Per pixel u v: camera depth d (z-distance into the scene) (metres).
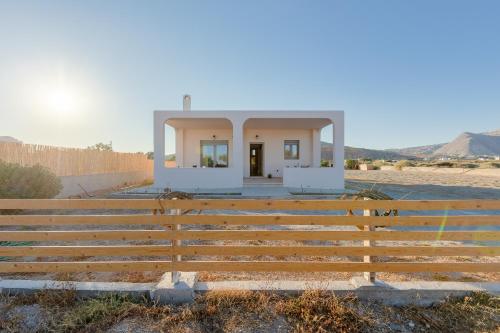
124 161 13.64
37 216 2.51
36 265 2.54
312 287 2.50
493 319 2.19
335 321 2.13
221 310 2.27
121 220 2.54
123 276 2.94
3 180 6.18
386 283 2.53
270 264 2.55
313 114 10.74
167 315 2.22
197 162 14.01
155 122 10.63
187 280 2.57
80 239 2.53
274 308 2.29
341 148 10.92
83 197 9.16
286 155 14.32
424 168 31.30
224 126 13.07
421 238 2.50
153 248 2.54
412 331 2.08
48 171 7.36
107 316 2.19
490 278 2.88
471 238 2.48
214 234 2.55
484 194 9.94
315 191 10.14
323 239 2.54
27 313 2.22
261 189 10.62
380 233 2.52
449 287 2.49
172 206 2.56
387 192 10.55
